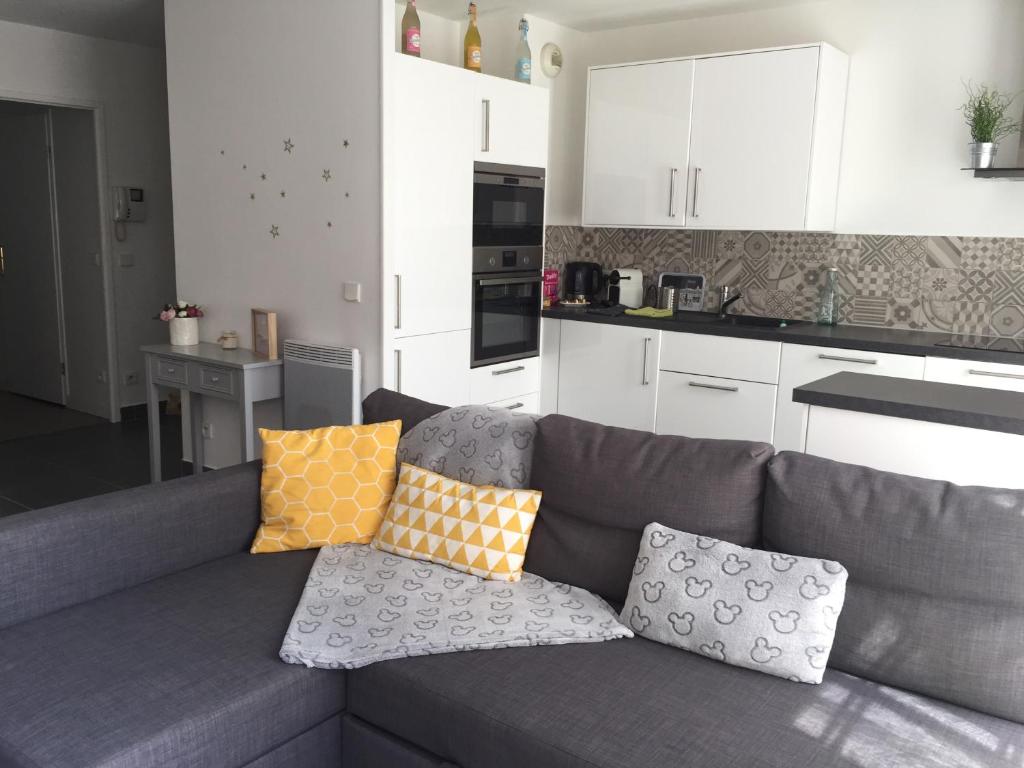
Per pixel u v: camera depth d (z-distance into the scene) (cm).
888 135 427
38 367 656
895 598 192
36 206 622
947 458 235
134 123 585
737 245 481
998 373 358
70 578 224
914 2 412
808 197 412
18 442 549
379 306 379
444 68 392
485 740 180
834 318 453
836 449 255
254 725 187
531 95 449
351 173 378
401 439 279
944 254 420
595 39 508
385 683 197
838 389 257
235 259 432
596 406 480
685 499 221
